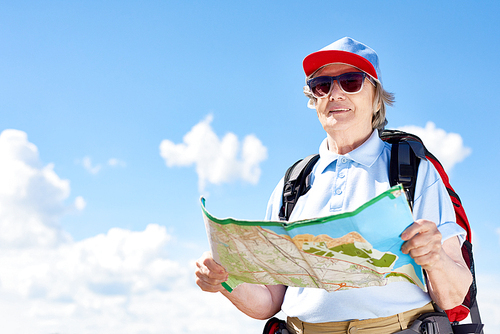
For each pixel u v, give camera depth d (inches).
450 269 69.1
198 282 87.2
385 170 84.6
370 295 77.2
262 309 94.0
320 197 88.4
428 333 73.7
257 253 70.6
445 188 81.8
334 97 89.7
